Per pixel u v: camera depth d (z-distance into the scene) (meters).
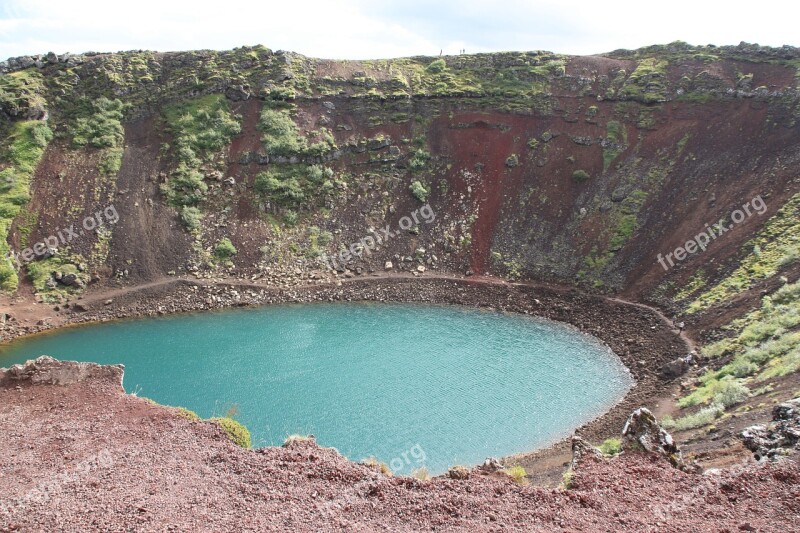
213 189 76.12
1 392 31.92
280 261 71.12
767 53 76.25
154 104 83.62
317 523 18.75
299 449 25.05
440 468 34.91
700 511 18.45
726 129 70.44
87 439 26.55
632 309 57.69
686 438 30.25
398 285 69.00
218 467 23.39
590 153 77.56
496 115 84.81
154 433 27.12
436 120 86.19
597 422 39.47
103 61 86.50
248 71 88.81
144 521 18.95
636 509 18.84
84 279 64.44
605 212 70.44
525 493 20.23
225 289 66.50
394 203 78.19
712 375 39.88
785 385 30.48
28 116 77.50
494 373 48.59
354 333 57.53
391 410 42.03
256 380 46.69
